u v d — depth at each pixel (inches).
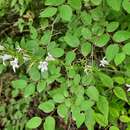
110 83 19.8
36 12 28.9
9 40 24.7
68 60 19.9
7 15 32.8
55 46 20.8
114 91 19.9
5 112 31.7
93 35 19.9
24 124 30.4
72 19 21.8
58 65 20.4
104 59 22.1
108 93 21.1
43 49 20.9
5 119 31.3
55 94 19.2
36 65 20.3
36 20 29.0
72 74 19.6
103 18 20.7
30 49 21.0
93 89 18.8
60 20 24.4
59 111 18.7
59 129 29.5
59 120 29.7
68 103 18.8
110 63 22.4
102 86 21.1
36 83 20.5
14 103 31.2
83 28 19.9
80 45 21.2
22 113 30.6
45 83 19.9
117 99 21.2
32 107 30.9
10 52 20.4
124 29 22.8
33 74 20.1
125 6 18.3
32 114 30.9
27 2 27.5
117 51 18.7
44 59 20.2
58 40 23.3
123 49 18.7
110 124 20.4
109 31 20.0
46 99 28.6
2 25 33.2
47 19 24.3
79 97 18.8
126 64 21.5
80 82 19.7
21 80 20.1
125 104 23.0
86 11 22.7
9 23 32.4
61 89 19.6
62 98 19.0
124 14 22.7
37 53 20.7
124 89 22.1
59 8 18.4
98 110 20.6
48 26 24.6
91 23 21.1
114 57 18.7
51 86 27.9
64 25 25.1
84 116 18.4
